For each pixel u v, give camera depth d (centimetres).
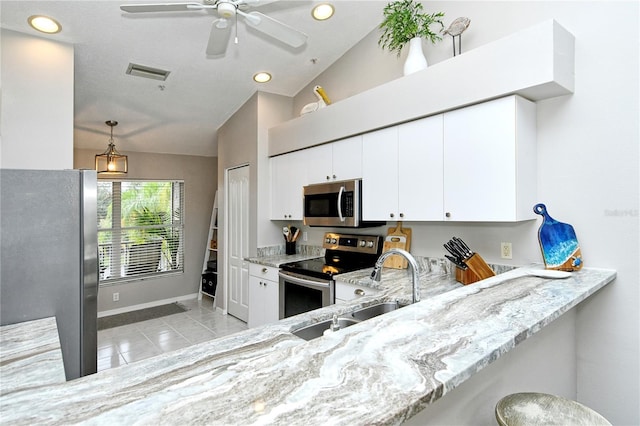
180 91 356
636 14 175
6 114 235
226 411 60
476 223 242
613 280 182
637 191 175
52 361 107
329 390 66
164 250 517
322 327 156
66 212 161
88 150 454
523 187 195
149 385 76
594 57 187
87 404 67
